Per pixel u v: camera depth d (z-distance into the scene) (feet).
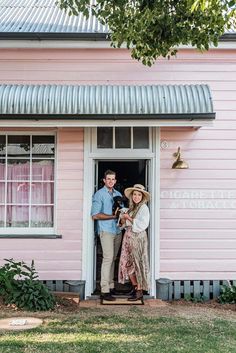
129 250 30.12
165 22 22.85
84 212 31.78
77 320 25.30
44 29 32.68
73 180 31.96
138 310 28.17
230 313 28.22
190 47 32.48
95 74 32.60
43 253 31.58
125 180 36.35
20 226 32.35
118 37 24.03
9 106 28.73
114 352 20.16
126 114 28.73
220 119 32.50
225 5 21.63
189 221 32.01
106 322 25.05
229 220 32.14
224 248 32.01
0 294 27.94
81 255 31.63
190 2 20.65
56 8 39.47
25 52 32.60
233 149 32.37
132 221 29.89
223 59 32.83
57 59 32.63
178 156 31.89
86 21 35.06
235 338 22.63
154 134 32.01
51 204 32.42
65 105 28.86
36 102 28.86
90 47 32.40
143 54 24.22
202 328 24.32
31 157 32.53
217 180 32.22
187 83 32.68
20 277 30.71
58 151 32.07
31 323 24.38
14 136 32.58
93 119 28.94
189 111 28.81
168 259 31.83
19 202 32.45
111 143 32.14
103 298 30.07
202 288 31.76
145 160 32.94
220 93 32.68
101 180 35.86
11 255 31.50
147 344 21.38
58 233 31.71
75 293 30.55
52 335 22.43
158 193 31.91
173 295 31.65
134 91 29.76
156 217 31.83
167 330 23.72
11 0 42.42
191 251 31.94
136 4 22.95
